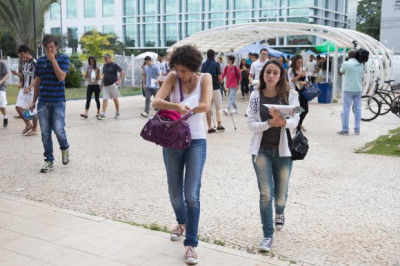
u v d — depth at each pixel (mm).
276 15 60844
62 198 5625
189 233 3836
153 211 5176
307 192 5918
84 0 78875
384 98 13852
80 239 4309
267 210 4090
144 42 73875
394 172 6996
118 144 9164
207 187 6133
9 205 5266
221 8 65250
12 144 9055
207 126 11797
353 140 9781
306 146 4191
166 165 4027
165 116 3807
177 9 69375
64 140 7051
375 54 16453
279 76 4059
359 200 5613
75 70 28391
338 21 66562
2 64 10953
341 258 3971
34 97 6973
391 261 3916
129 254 3992
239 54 26797
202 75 3941
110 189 6016
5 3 27188
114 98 13055
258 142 4125
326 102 18047
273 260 3871
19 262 3826
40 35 31266
